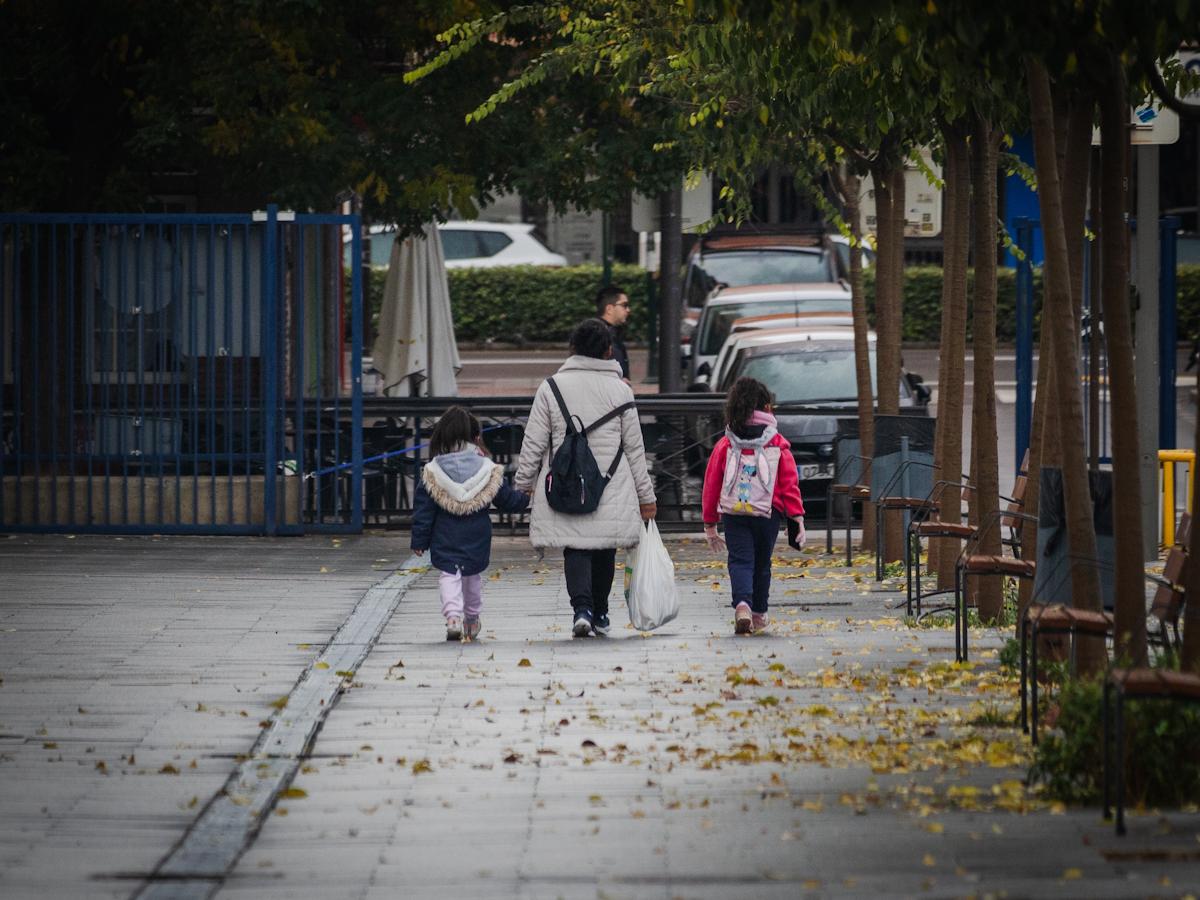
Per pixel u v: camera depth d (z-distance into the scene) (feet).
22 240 206.28
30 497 203.62
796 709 104.27
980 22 84.84
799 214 464.24
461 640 130.62
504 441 208.23
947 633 133.28
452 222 451.94
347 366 327.26
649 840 76.18
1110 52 88.48
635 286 437.99
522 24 209.56
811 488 223.71
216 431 204.54
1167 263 199.93
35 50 211.00
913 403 240.53
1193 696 76.18
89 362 201.87
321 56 214.28
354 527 201.67
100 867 72.64
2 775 88.99
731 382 244.42
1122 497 88.84
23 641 129.08
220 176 235.20
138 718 102.73
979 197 134.51
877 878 69.82
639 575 132.05
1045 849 73.72
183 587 157.89
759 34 119.03
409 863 72.95
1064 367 97.66
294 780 88.12
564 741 96.27
